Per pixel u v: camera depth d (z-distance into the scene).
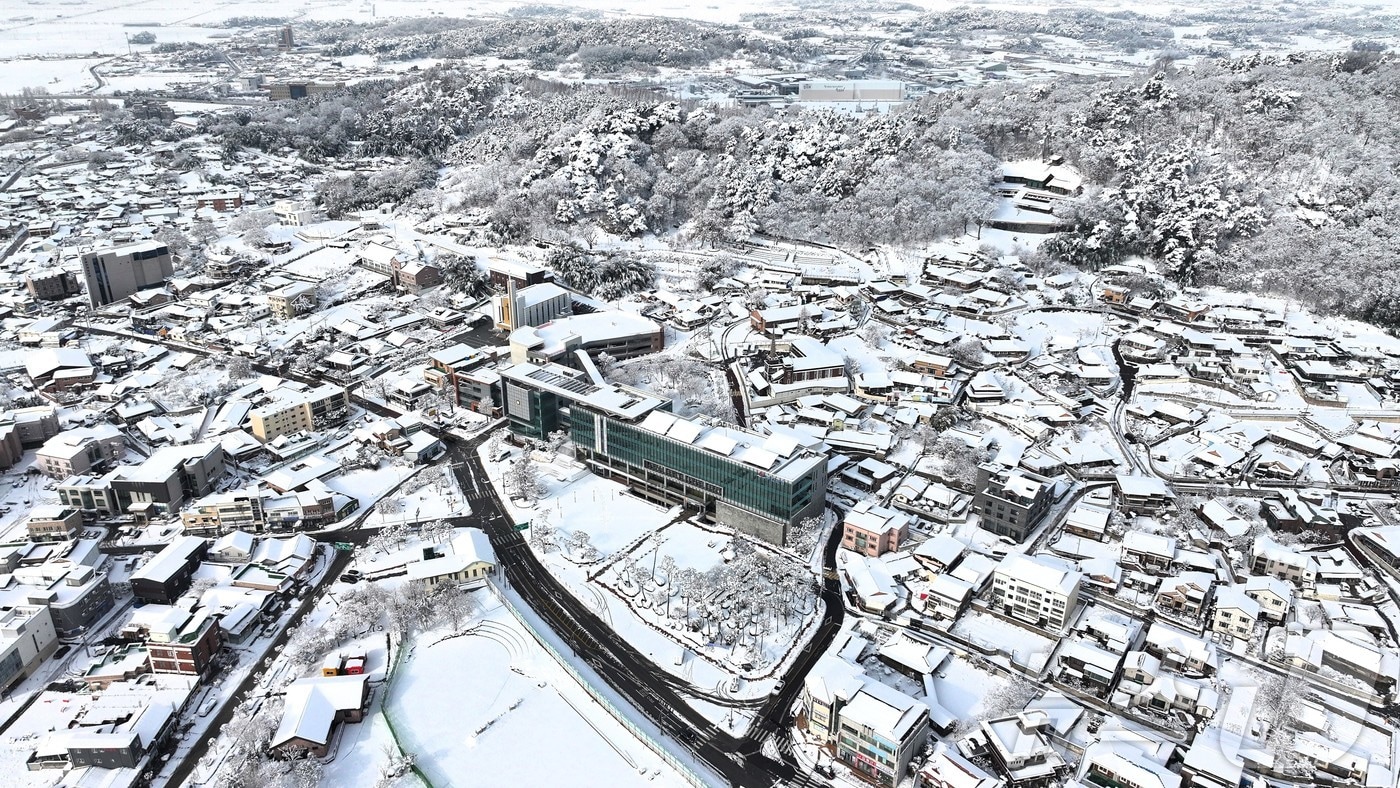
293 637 199.88
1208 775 158.62
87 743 164.62
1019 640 197.75
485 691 186.75
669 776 167.25
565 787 164.62
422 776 164.75
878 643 198.38
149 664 188.38
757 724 179.12
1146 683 181.38
